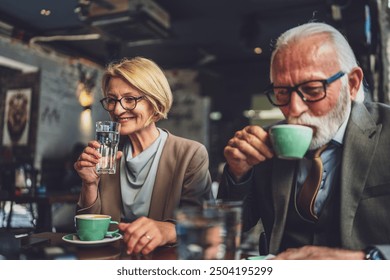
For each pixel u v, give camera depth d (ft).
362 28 8.04
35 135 23.32
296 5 16.14
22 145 23.67
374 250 2.69
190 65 24.61
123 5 14.42
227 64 24.12
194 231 2.34
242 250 3.45
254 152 2.97
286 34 3.40
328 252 2.74
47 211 10.84
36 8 16.80
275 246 3.75
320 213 3.69
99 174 4.46
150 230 3.12
